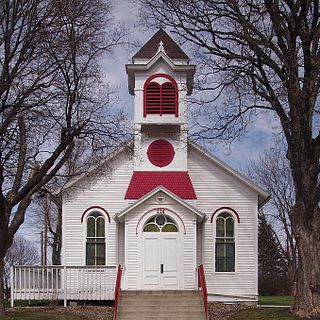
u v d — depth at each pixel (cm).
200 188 3105
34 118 2281
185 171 3069
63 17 2197
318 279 2212
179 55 3234
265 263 5816
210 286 3030
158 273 2884
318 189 2202
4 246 2267
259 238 5828
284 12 2200
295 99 2189
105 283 2903
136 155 3067
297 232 2262
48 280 2883
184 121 3094
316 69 2161
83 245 3047
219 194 3100
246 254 3061
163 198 2922
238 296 3025
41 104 2203
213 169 3120
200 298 2584
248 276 3045
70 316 2428
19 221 2314
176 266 2891
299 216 2261
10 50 2173
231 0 2214
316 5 2120
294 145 2250
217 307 2794
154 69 3139
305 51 2158
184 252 2902
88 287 2897
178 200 2905
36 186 2333
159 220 2925
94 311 2641
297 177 2241
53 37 2202
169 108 3112
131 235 2906
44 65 2236
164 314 2462
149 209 2920
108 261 3031
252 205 3094
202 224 3069
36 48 2203
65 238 3055
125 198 2984
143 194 2984
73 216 3067
